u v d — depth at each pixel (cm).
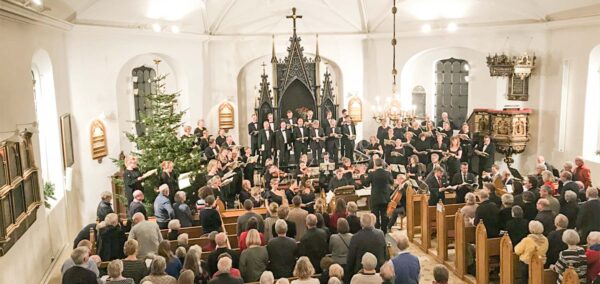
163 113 1433
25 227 924
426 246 1198
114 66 1591
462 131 1705
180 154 1398
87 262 714
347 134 1852
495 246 952
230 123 2019
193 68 1897
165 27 1728
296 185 1255
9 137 901
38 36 1134
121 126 1725
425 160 1678
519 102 1773
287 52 2067
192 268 707
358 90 2106
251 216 930
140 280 736
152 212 1295
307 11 1972
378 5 1923
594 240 753
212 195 991
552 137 1680
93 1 1406
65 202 1284
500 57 1731
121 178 1494
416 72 2056
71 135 1380
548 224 894
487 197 991
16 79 963
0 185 819
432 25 1902
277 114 1938
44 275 1057
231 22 1933
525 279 870
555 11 1589
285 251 789
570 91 1596
